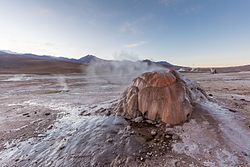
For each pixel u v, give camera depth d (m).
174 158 6.49
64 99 18.17
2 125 10.88
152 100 9.55
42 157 7.20
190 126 8.45
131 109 10.12
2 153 7.68
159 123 8.99
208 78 38.09
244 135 7.84
